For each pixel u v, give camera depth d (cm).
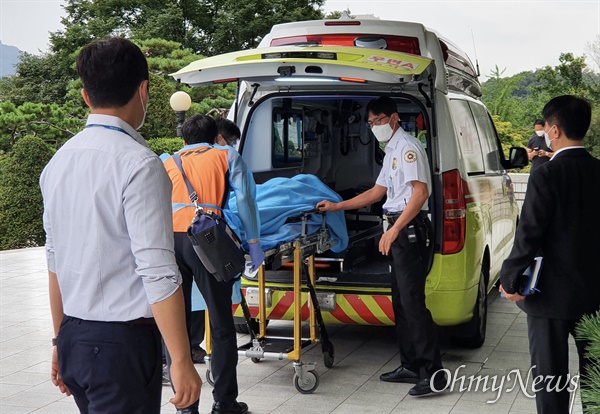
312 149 692
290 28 616
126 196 266
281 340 557
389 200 536
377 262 639
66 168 275
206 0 3600
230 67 511
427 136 548
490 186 663
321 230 546
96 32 3544
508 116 2553
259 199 529
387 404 503
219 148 482
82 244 273
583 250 371
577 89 2627
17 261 1087
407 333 537
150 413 278
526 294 376
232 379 477
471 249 562
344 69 491
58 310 300
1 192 1423
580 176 373
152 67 2419
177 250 475
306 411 490
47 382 554
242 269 453
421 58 522
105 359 270
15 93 3762
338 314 567
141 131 2058
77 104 2472
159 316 264
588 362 374
